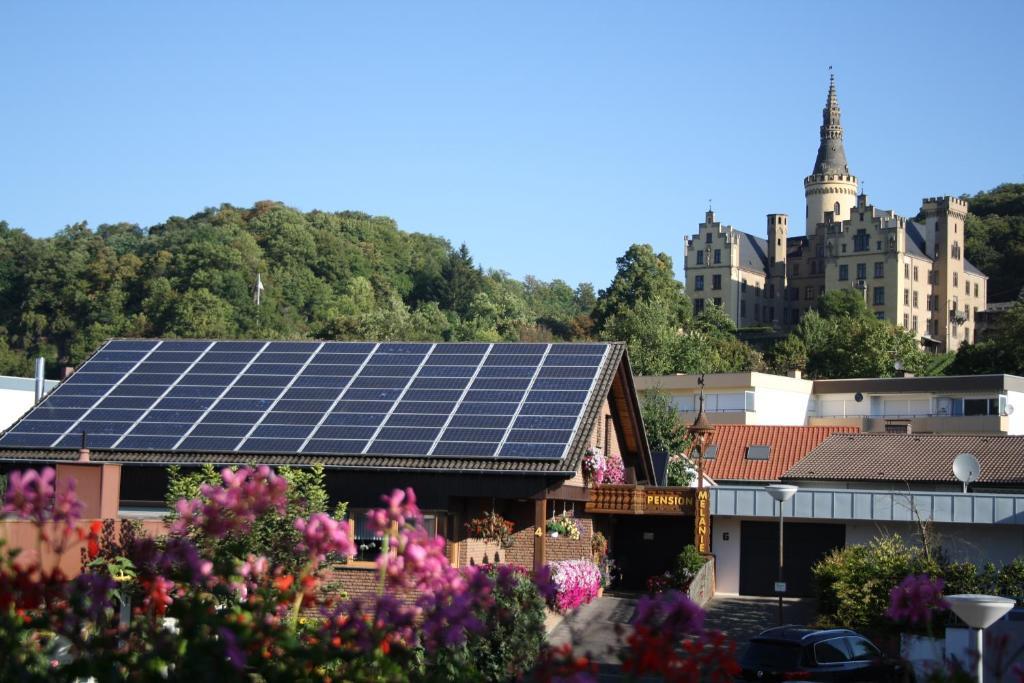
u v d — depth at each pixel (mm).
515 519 34812
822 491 41875
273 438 33031
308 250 169500
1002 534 39719
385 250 185250
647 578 42719
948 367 129000
